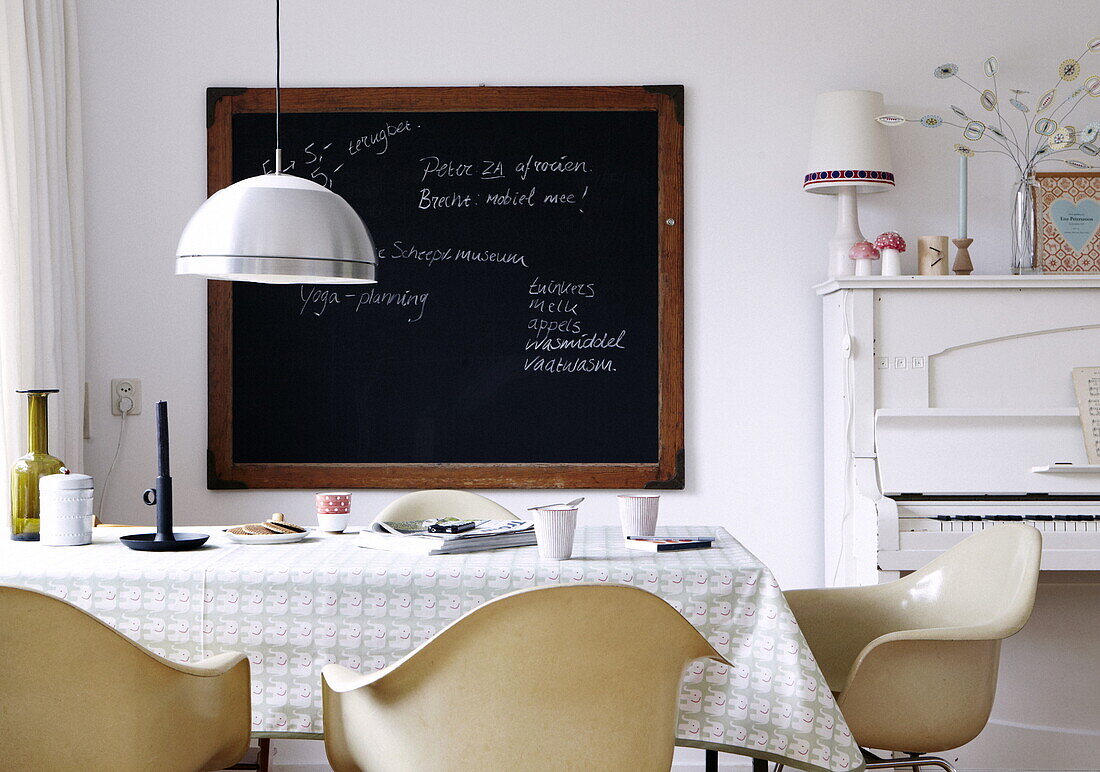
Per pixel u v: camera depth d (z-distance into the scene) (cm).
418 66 329
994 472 284
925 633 191
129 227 329
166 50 329
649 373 327
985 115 325
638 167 326
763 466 327
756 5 327
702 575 184
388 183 329
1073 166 321
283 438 328
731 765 315
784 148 327
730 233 327
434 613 181
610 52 328
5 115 275
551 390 328
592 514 329
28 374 283
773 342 327
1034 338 292
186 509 330
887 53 326
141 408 329
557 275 328
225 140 326
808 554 327
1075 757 307
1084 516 273
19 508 223
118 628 181
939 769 301
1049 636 309
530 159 328
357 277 202
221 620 181
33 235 287
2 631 143
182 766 160
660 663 148
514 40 329
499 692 142
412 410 329
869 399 290
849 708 197
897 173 326
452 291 329
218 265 190
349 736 159
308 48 329
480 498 277
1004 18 325
